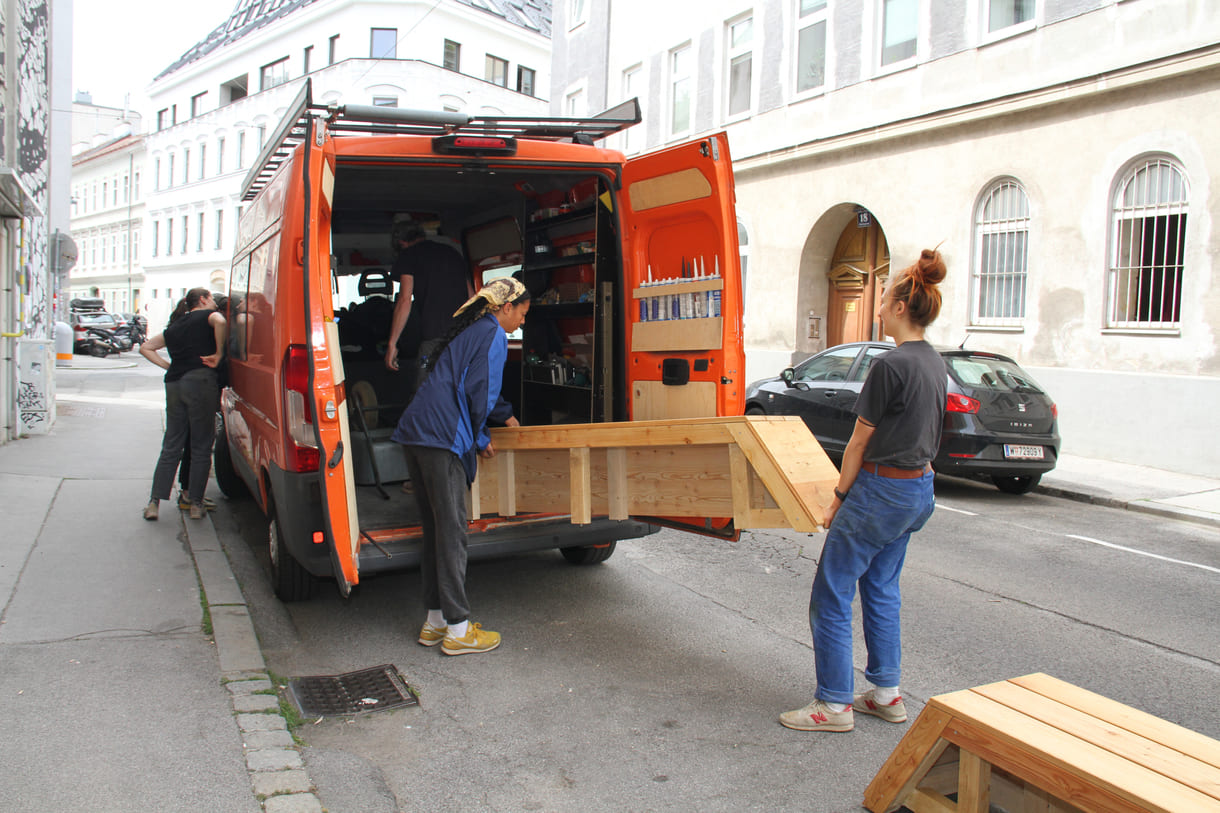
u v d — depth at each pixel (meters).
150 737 3.21
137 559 5.44
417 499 4.33
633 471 4.19
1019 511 8.21
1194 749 2.38
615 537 4.89
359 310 7.37
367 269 7.43
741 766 3.22
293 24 38.25
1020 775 2.43
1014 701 2.71
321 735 3.43
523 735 3.45
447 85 35.44
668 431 3.94
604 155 5.11
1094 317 10.77
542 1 42.03
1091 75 10.57
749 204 16.41
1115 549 6.76
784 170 15.53
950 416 8.49
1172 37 9.84
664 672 4.09
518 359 7.16
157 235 49.75
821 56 14.73
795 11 15.23
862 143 13.80
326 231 3.97
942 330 12.67
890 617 3.57
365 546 4.48
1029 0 11.43
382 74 34.59
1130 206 10.50
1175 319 10.12
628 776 3.14
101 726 3.27
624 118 5.11
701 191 4.66
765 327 16.12
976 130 12.15
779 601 5.20
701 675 4.06
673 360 4.95
